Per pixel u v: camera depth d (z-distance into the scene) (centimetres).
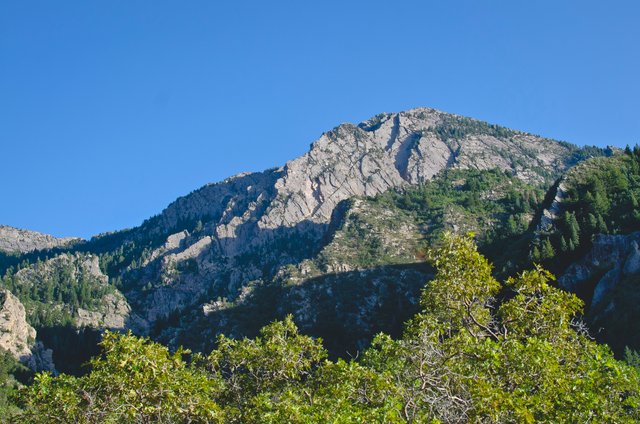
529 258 11069
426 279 14612
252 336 14000
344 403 2272
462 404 2177
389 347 2802
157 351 2581
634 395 2406
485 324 2862
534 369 2278
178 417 2722
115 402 2491
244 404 3108
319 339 3384
